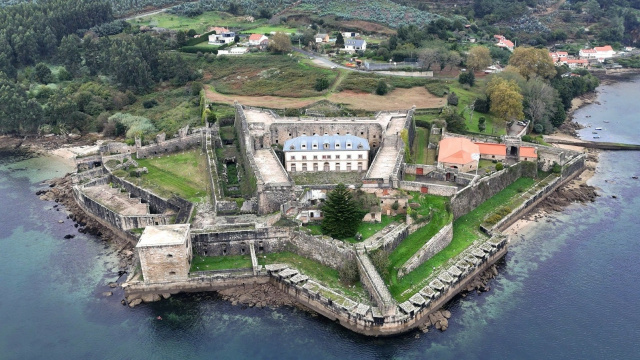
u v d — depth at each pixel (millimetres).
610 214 168125
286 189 144250
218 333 118500
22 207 173625
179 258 126750
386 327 115312
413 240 137750
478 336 117375
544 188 174125
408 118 188500
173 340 116812
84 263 143000
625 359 111562
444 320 120750
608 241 153125
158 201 158375
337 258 130250
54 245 151625
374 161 162750
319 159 165500
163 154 194250
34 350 114625
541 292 131500
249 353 113062
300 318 121938
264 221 140375
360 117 196125
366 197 142875
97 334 118750
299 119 192875
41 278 137125
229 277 129625
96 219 162625
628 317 123438
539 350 113812
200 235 134250
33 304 127875
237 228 137875
